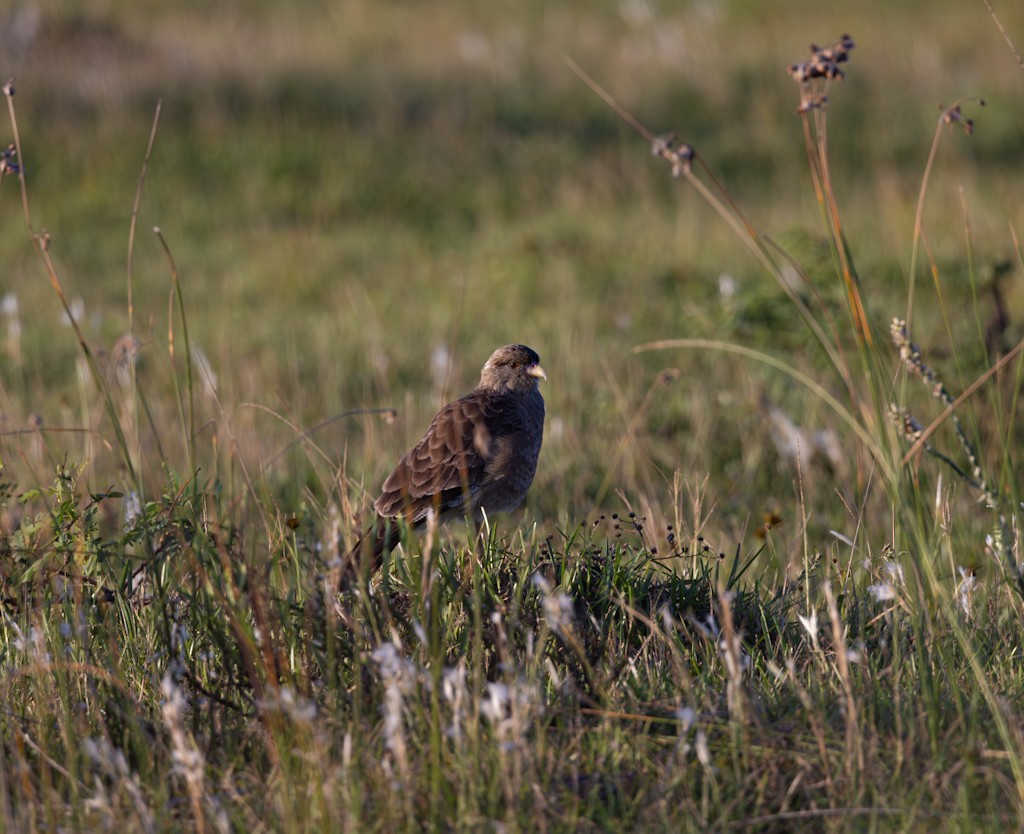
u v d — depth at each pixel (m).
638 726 10.07
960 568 13.05
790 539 16.14
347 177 40.78
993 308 20.75
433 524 11.06
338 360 25.16
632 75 50.47
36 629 10.78
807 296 22.28
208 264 34.38
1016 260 27.31
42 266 34.00
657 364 23.70
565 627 10.79
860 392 20.22
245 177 40.72
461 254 34.75
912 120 44.94
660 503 17.62
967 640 10.61
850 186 39.56
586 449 19.67
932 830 8.94
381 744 9.62
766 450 19.44
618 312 27.80
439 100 47.38
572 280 30.88
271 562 11.41
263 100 45.88
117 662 11.10
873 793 9.08
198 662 11.23
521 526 16.08
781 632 11.62
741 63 51.50
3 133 41.56
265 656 10.23
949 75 49.34
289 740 9.82
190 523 12.04
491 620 11.21
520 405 16.45
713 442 19.80
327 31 60.06
